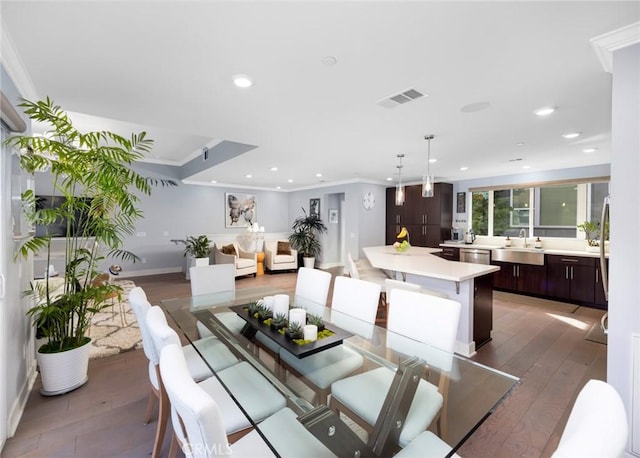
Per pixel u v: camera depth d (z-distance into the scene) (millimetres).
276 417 1333
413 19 1468
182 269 7441
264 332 1822
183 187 7527
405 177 6566
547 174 5332
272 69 1964
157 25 1521
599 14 1417
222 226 8117
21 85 1984
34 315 2414
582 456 546
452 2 1349
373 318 2221
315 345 1646
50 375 2191
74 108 2629
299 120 2916
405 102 2479
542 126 3061
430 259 3871
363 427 1282
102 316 3947
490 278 3291
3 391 1697
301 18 1467
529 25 1507
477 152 4168
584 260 4566
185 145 5727
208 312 2504
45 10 1394
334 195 8344
